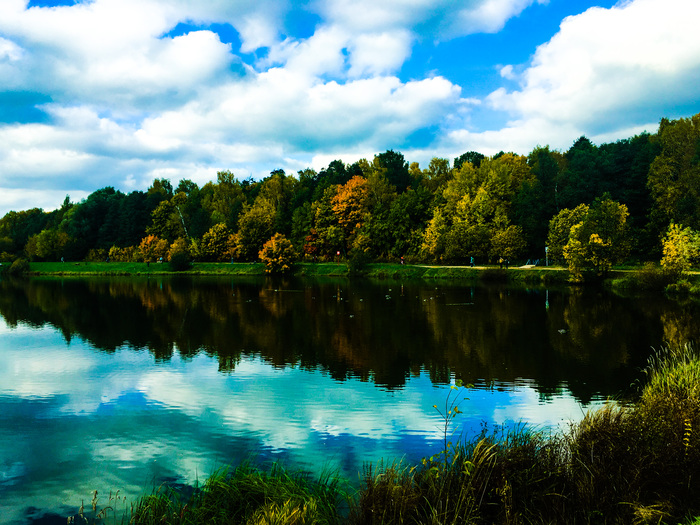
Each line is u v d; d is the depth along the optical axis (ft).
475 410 42.52
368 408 43.62
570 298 122.31
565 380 51.57
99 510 27.09
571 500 22.35
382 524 20.33
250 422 40.63
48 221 416.87
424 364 59.52
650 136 237.45
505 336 75.66
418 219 244.22
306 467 31.55
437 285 167.73
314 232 264.93
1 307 121.90
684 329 78.13
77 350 70.79
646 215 197.26
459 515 20.80
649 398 33.17
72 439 37.63
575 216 180.45
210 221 310.86
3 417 42.75
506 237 194.49
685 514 21.12
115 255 309.83
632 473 22.99
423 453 33.58
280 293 149.89
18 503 28.17
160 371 58.13
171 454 34.50
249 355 65.87
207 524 22.61
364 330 82.69
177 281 213.25
